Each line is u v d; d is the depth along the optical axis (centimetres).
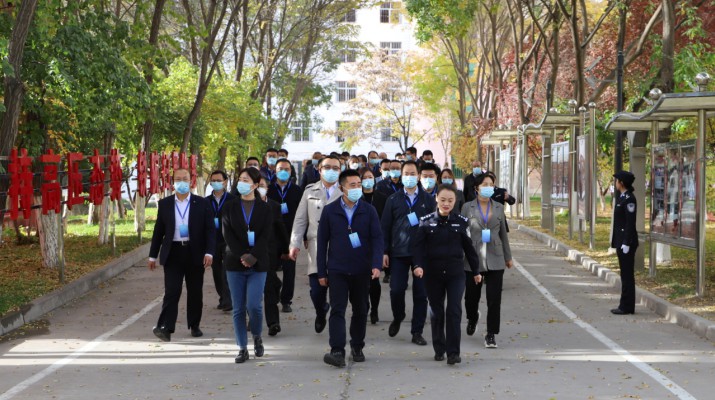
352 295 922
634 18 3127
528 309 1288
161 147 3155
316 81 5825
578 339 1049
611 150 3475
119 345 1034
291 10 4022
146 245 2250
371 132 6569
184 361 938
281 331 1117
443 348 922
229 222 937
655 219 1549
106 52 1716
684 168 1391
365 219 915
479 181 1002
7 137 1439
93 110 1798
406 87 6344
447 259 906
